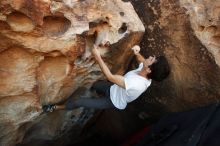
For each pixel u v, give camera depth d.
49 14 3.24
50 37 3.40
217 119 4.03
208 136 3.93
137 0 4.21
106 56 3.96
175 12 4.13
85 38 3.54
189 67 4.39
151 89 4.83
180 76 4.51
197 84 4.48
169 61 4.45
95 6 3.50
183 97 4.69
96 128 5.61
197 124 4.09
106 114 5.47
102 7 3.56
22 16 3.22
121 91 3.88
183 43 4.27
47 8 3.20
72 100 4.19
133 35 3.90
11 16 3.19
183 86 4.57
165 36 4.30
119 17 3.73
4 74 3.58
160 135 4.30
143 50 4.48
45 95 3.99
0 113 3.84
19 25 3.26
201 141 3.93
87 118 4.97
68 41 3.47
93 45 3.63
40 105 4.00
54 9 3.25
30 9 3.15
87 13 3.48
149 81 3.89
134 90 3.76
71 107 4.07
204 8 4.09
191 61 4.34
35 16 3.20
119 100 3.93
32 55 3.55
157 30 4.30
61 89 4.04
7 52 3.46
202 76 4.39
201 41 4.18
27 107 3.92
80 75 3.99
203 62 4.29
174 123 4.37
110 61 4.10
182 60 4.38
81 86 4.22
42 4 3.16
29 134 4.46
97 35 3.77
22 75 3.65
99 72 4.09
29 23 3.27
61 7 3.28
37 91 3.83
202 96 4.56
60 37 3.42
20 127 4.11
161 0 4.15
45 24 3.35
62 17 3.38
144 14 4.27
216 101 4.50
